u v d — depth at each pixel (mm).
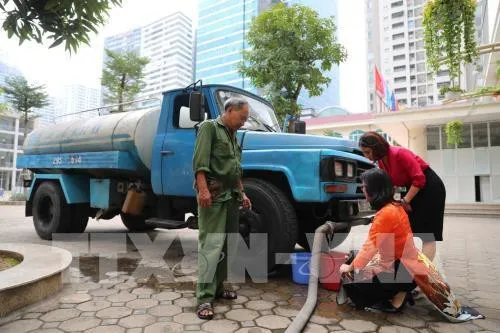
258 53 8500
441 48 4938
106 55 19219
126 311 2730
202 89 4223
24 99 31500
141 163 5039
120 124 5051
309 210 3965
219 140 2779
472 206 13578
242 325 2488
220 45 68938
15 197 20562
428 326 2537
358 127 24328
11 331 2350
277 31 8383
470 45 4738
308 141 3674
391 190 2744
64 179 5738
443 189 3127
